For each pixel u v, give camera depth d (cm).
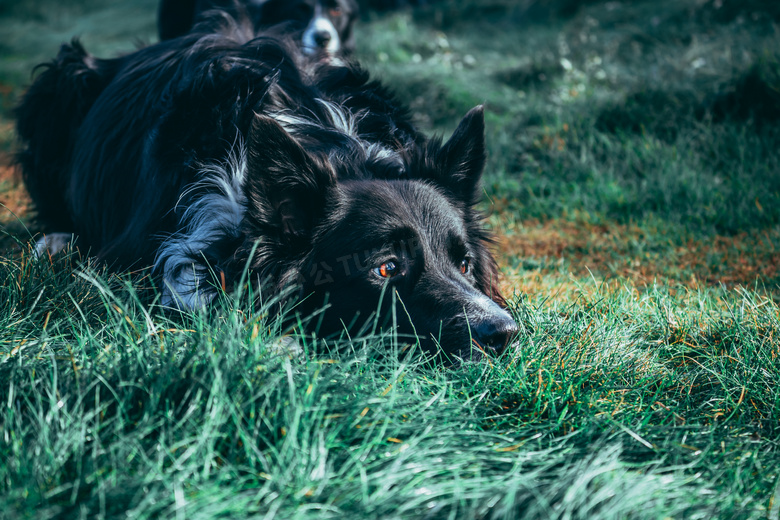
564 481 177
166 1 714
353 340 254
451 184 325
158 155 343
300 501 167
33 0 2178
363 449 188
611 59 948
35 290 275
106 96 426
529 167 664
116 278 301
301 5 769
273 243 273
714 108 676
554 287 388
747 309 327
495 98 888
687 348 295
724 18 958
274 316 276
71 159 464
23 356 220
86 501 160
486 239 341
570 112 718
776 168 574
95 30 1784
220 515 160
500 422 223
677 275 427
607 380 254
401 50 1131
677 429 221
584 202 589
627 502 168
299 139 324
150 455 178
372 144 341
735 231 518
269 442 187
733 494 184
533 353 262
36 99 480
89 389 195
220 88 343
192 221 308
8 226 489
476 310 266
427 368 269
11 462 169
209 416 183
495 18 1360
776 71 658
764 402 248
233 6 470
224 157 325
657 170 605
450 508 173
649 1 1160
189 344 223
